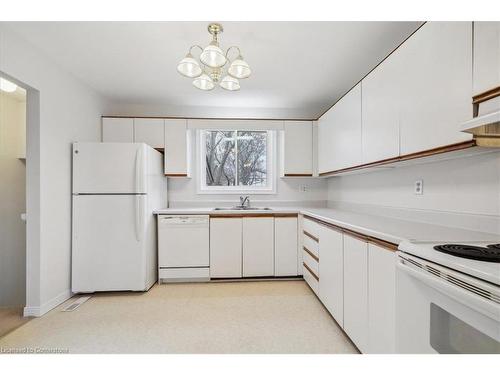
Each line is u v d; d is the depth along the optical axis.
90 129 3.05
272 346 1.78
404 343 1.09
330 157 2.93
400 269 1.12
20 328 2.02
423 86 1.42
